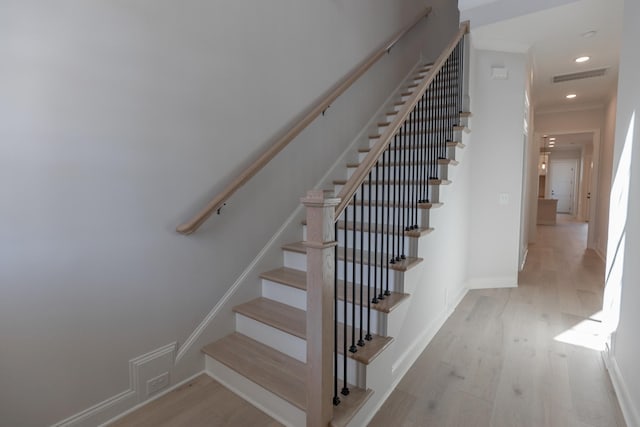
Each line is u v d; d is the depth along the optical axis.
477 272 3.93
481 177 3.83
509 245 3.95
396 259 2.23
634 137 1.88
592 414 1.82
